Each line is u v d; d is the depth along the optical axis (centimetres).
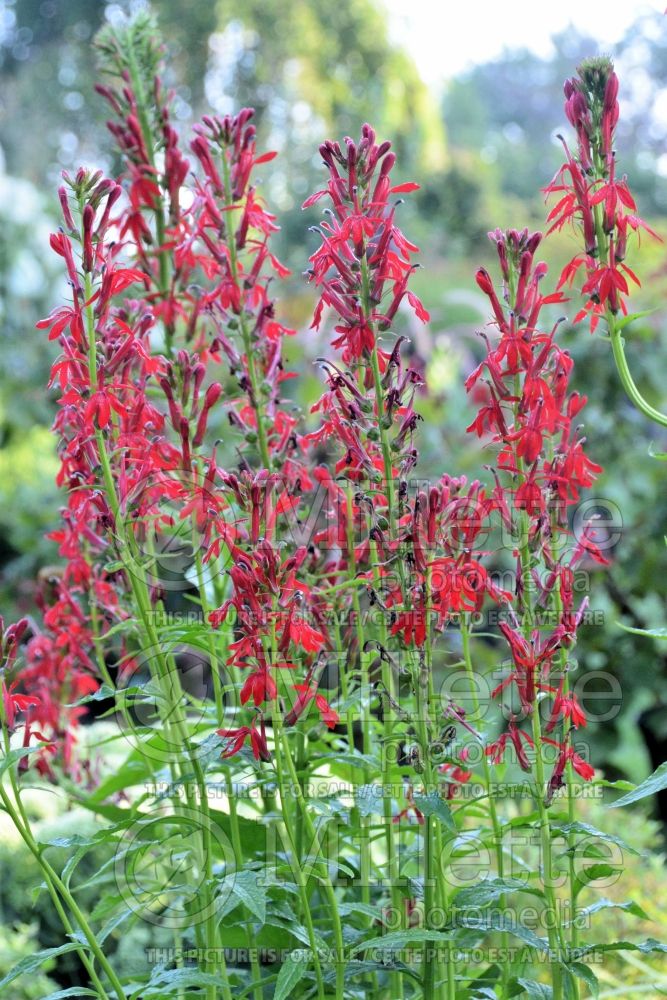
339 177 129
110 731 204
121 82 159
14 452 413
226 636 142
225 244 141
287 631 124
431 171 789
